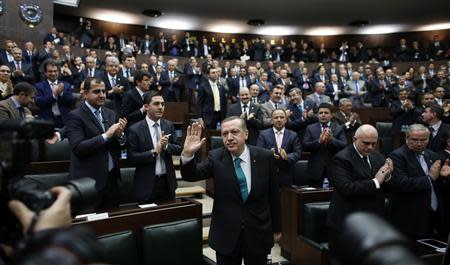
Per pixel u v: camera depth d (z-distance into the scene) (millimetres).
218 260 2111
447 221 2918
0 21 7656
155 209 2344
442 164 2961
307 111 4988
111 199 2844
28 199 702
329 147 3896
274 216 2201
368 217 451
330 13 13461
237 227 2059
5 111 3201
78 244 432
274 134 4016
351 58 13633
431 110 4316
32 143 822
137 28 14180
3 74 4266
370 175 2584
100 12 13008
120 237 2096
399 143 5992
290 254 3354
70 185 829
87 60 6852
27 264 398
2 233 686
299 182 4133
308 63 12219
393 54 13797
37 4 8086
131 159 2947
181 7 12836
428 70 11430
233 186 2094
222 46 13523
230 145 2070
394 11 13203
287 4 12680
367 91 8852
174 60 7750
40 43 8117
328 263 2719
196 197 4621
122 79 5652
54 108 4211
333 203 2660
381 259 369
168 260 2211
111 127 2645
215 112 5551
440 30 14625
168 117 6750
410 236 2818
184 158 1995
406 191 2793
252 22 14086
